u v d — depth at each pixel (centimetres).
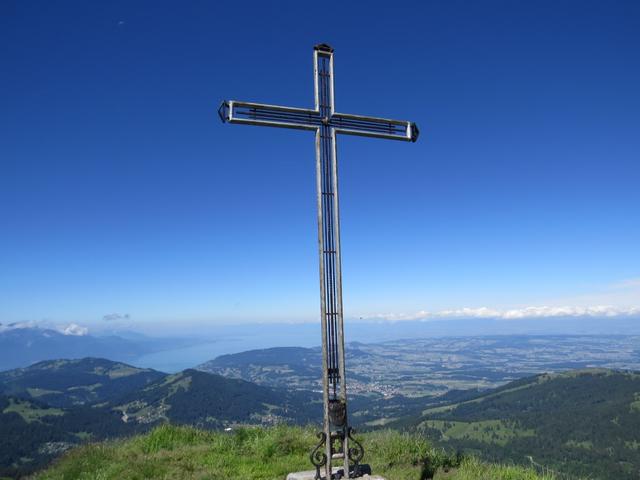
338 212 847
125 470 917
